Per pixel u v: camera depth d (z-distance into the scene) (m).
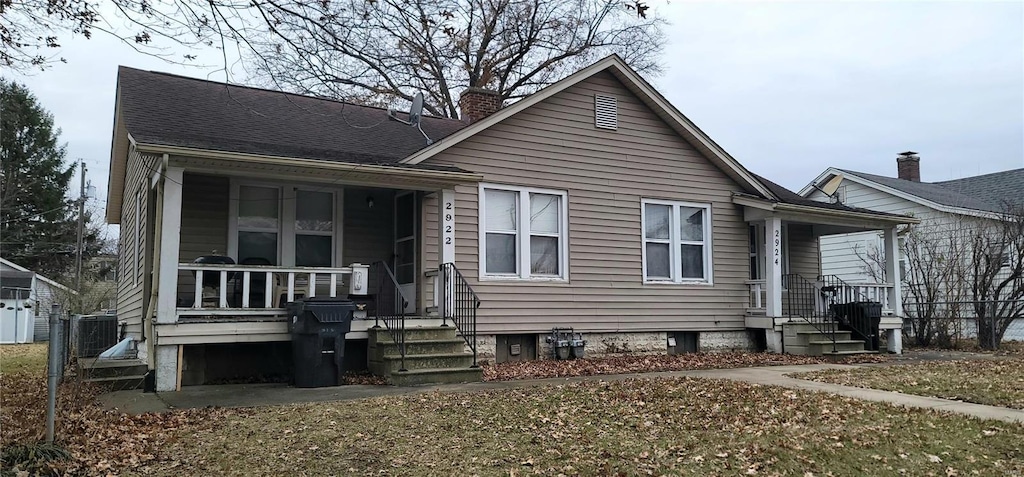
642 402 8.07
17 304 26.94
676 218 15.02
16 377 11.83
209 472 5.51
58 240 39.59
